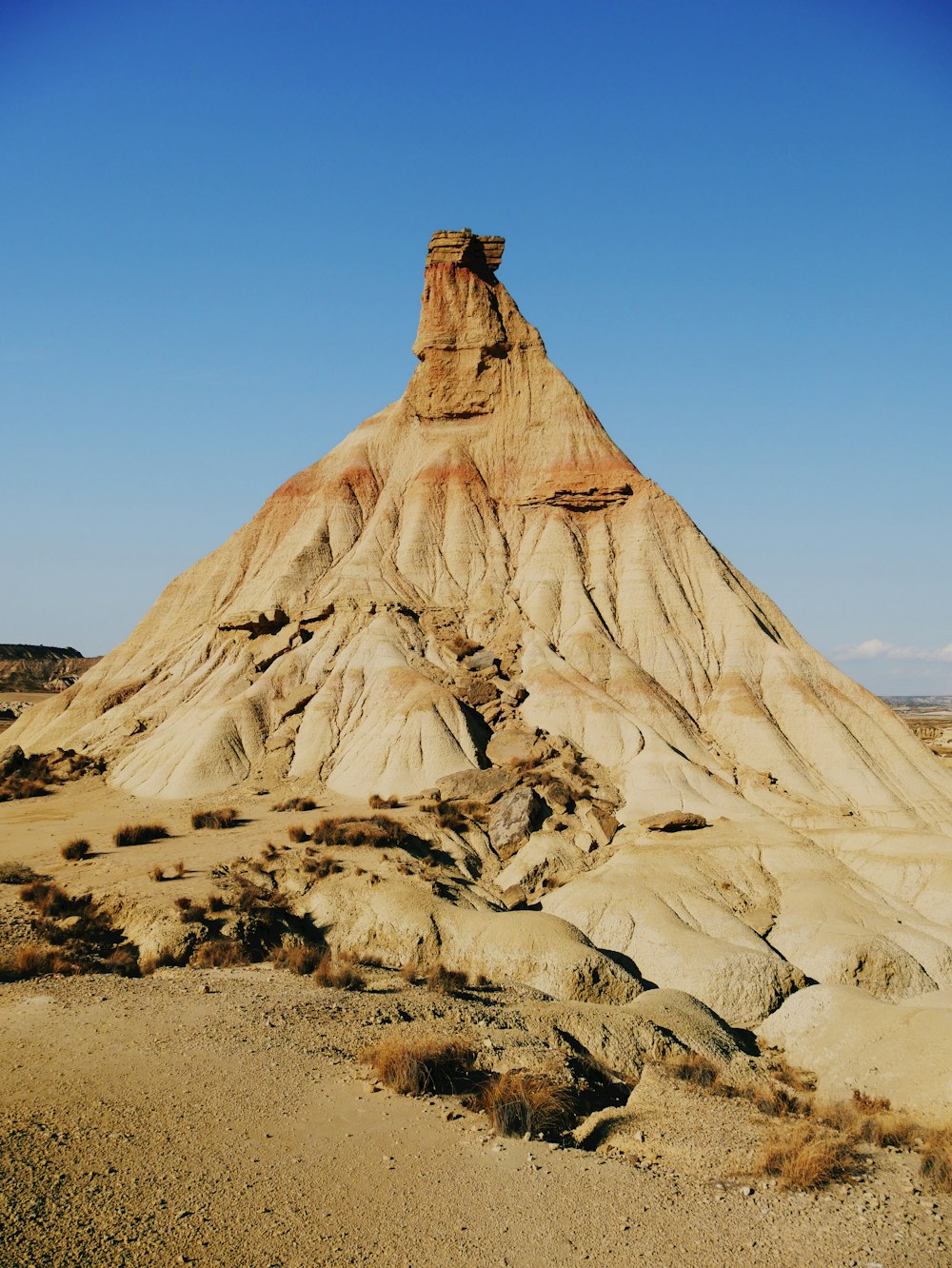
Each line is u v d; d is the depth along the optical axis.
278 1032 21.58
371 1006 24.34
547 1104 18.86
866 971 34.19
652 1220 14.11
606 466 80.88
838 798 57.66
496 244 91.56
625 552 76.06
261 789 54.66
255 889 36.16
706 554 75.81
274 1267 12.02
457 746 55.03
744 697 64.56
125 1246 12.13
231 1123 16.31
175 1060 19.28
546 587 72.75
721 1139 17.98
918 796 59.22
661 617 71.00
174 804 52.50
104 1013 22.44
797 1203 15.01
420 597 73.31
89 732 67.38
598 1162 16.30
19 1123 15.47
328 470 88.00
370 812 48.19
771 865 44.00
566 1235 13.50
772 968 33.88
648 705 62.06
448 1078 19.98
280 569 77.12
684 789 52.44
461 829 46.84
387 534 79.06
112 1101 16.78
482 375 88.00
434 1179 14.94
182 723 61.84
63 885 35.56
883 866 45.47
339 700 61.31
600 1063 23.75
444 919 35.31
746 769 58.44
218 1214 13.19
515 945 33.09
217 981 26.80
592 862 45.28
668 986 34.00
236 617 71.81
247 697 61.62
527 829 46.69
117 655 79.62
